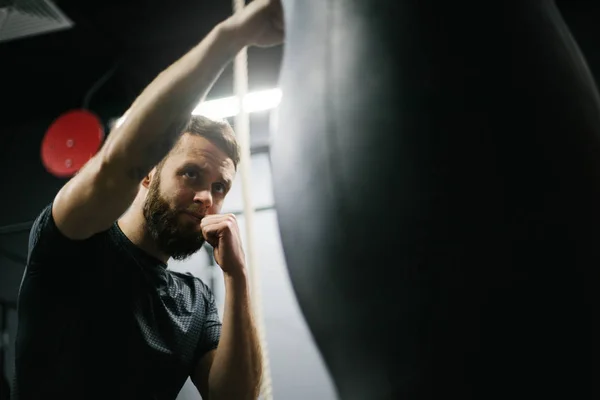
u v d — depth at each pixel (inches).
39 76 122.1
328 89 9.6
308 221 9.3
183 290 43.7
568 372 8.0
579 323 8.2
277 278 99.0
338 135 9.2
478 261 8.2
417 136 8.8
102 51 116.0
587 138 9.6
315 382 92.9
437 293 8.2
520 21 10.0
